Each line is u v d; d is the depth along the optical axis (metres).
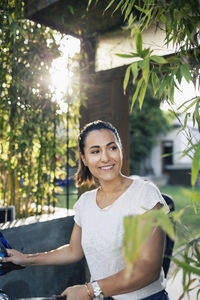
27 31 1.91
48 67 1.97
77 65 2.23
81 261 2.06
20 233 1.63
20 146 1.87
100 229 1.17
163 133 13.56
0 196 2.01
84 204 1.31
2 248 1.20
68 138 2.21
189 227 0.70
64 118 2.15
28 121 1.84
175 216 0.51
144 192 1.13
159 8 0.93
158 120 12.77
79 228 1.35
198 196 0.48
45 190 2.01
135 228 0.44
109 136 1.18
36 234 1.73
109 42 2.13
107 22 2.05
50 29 2.01
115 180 1.20
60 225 1.90
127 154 2.30
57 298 0.94
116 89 2.21
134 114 12.43
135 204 1.12
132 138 13.90
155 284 1.09
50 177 2.01
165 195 1.37
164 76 0.90
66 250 1.34
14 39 1.75
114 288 0.95
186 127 0.88
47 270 1.79
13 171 1.93
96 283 0.98
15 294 1.59
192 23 0.90
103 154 1.17
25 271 1.65
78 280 2.03
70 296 0.97
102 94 2.26
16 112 1.86
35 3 1.86
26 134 1.87
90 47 2.22
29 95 1.88
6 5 1.76
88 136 1.20
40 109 1.95
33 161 2.02
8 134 1.80
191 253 0.74
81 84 2.23
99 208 1.22
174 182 11.36
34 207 2.04
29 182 1.95
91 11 1.89
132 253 0.43
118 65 2.11
